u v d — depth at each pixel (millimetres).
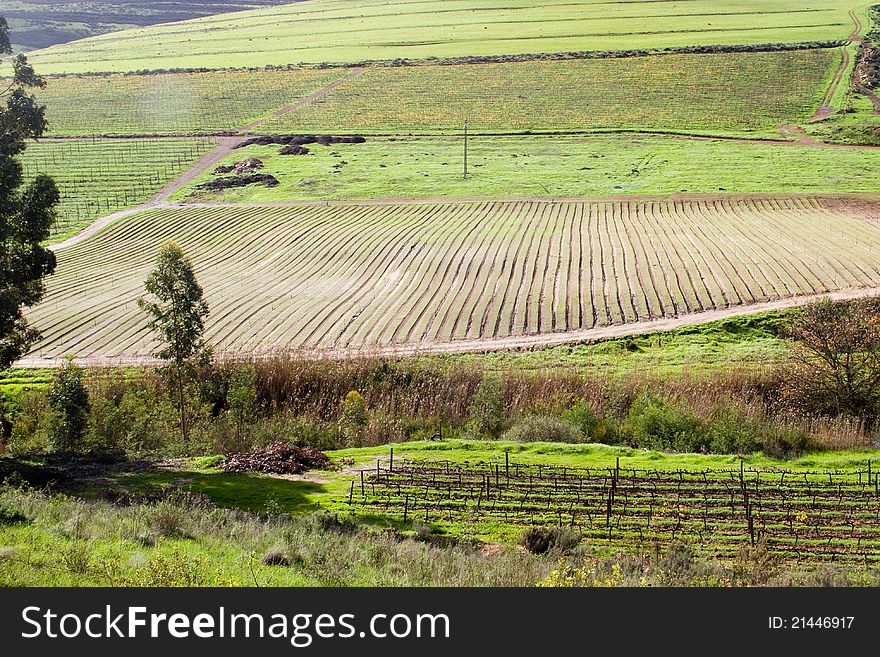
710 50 185500
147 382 46531
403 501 25578
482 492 26219
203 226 94688
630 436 36219
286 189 110688
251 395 42500
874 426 37469
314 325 60125
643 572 18844
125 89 191750
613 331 56281
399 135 142000
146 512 20906
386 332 58062
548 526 22828
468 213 94562
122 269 79562
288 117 159375
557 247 77875
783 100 150125
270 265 78312
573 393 42844
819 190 95875
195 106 173000
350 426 37844
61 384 36750
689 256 71688
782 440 33031
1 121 36812
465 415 42031
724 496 25719
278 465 29656
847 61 172250
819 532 22625
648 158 118562
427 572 17938
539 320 59281
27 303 37156
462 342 55656
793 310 56594
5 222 35031
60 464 31453
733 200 93562
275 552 18125
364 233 87625
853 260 67438
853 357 40781
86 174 125188
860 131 125812
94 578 16047
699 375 46219
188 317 41562
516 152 126750
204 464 30812
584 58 187125
